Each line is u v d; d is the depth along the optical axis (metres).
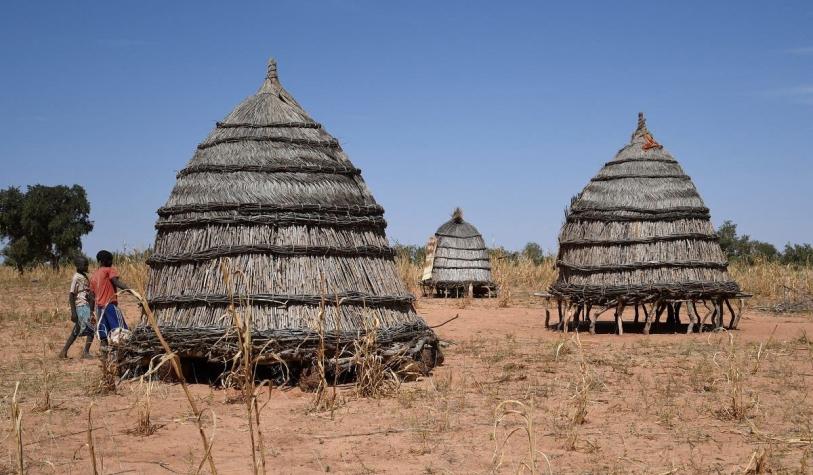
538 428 8.69
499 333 17.62
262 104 12.85
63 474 7.03
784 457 7.58
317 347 10.71
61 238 43.09
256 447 7.97
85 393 10.64
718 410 9.37
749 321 19.92
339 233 11.88
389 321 11.80
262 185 11.82
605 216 17.03
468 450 7.82
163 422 8.98
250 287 11.11
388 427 8.75
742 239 41.44
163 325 11.31
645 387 10.87
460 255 28.23
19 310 22.16
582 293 16.84
